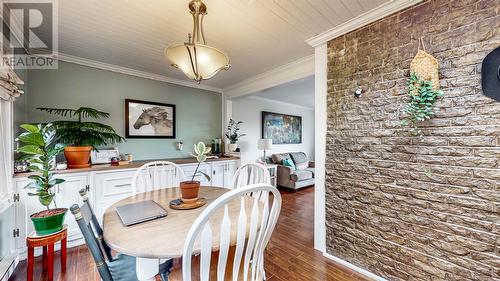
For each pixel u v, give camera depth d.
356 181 1.91
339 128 2.04
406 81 1.61
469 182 1.35
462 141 1.38
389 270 1.71
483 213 1.31
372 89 1.80
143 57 2.66
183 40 2.21
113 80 2.98
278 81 3.14
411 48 1.59
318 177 2.23
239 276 1.12
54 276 1.78
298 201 4.07
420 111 1.50
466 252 1.36
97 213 2.41
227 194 0.87
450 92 1.42
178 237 1.03
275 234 2.63
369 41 1.82
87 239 0.96
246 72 3.28
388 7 1.65
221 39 2.22
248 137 5.15
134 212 1.31
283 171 5.07
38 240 1.65
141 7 1.67
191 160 3.39
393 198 1.69
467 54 1.35
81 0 1.58
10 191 1.85
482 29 1.30
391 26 1.69
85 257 2.08
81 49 2.42
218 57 1.55
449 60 1.42
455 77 1.40
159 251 0.90
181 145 3.63
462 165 1.38
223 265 0.91
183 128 3.73
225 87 4.14
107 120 2.93
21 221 1.99
